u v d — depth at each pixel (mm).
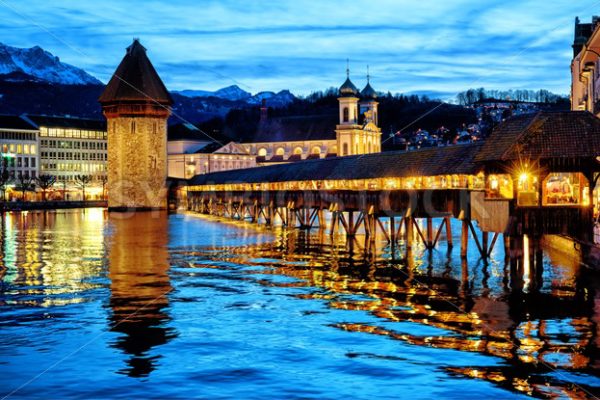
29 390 19125
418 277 37094
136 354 22328
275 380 19812
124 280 36875
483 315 27172
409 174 49625
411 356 21797
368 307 29125
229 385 19453
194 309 28938
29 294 32625
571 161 33594
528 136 33812
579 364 20750
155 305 29828
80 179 188875
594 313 27234
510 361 21125
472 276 37031
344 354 22125
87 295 32281
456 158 44812
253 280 36656
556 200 33906
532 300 29906
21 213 124688
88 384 19578
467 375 19922
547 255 42844
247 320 26844
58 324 26266
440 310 28281
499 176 35594
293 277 37656
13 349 22891
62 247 56156
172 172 190000
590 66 56625
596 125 33812
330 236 62594
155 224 85938
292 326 25797
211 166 188375
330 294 32281
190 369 20828
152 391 19031
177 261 45281
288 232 69250
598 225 39750
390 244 54938
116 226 83062
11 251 53000
